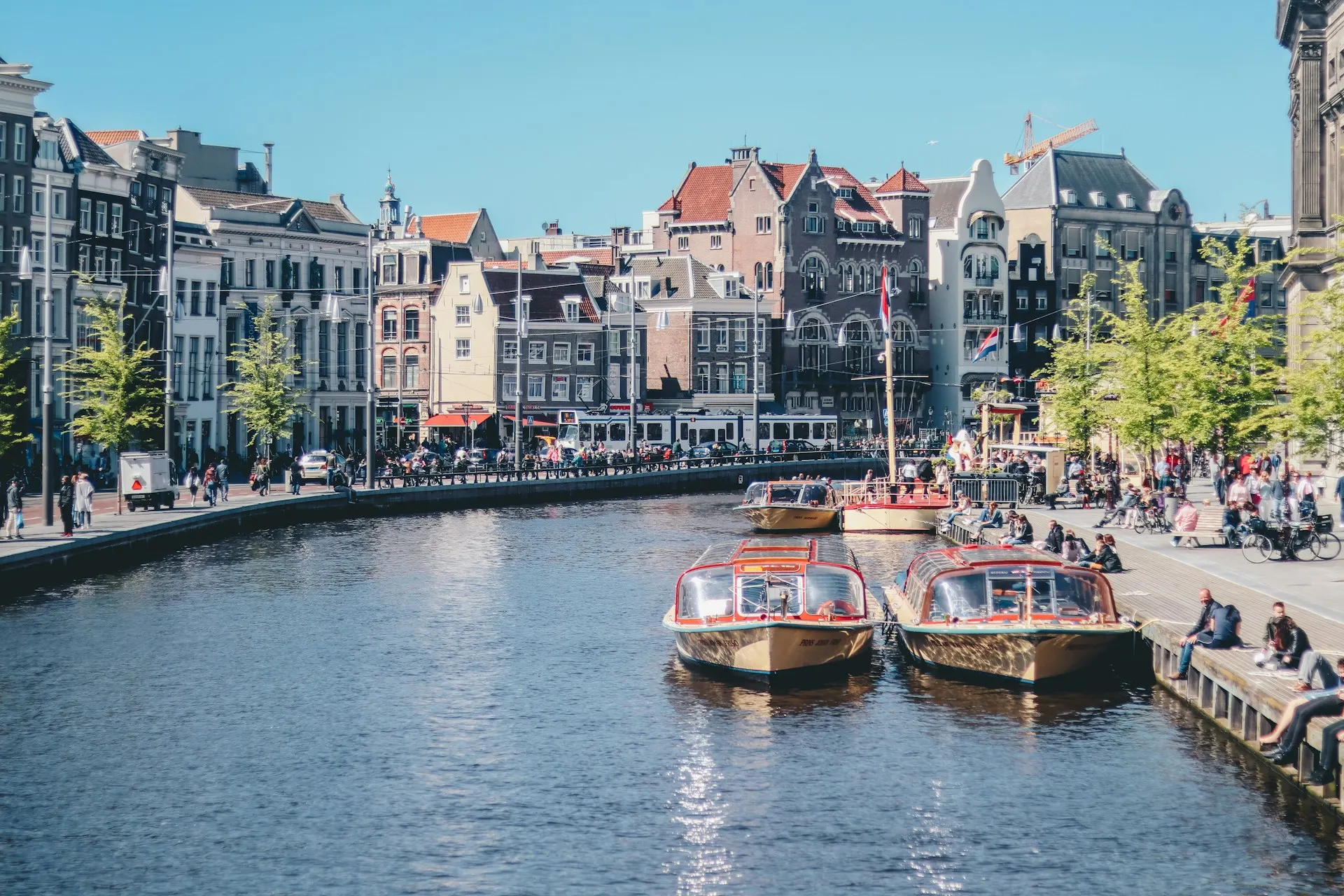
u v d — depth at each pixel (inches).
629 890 1130.7
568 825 1264.8
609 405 5802.2
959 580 1749.5
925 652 1760.6
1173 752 1432.1
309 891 1131.3
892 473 3796.8
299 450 5000.0
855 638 1745.8
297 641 1959.9
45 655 1860.2
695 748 1476.4
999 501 3307.1
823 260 6638.8
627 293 6003.9
